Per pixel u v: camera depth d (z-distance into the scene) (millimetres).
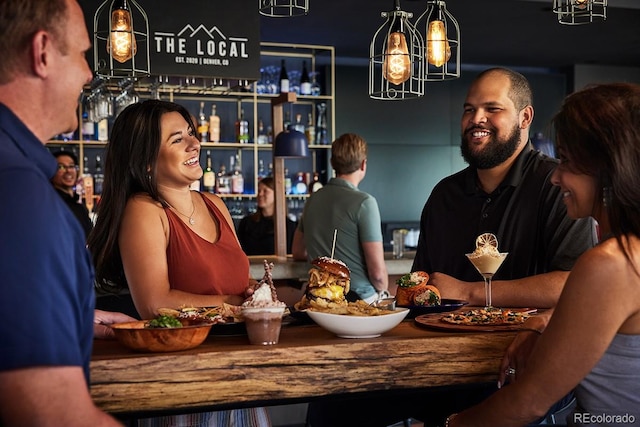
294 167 7812
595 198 1571
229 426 2105
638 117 1502
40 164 1191
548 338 1545
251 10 4855
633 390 1528
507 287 2303
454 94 8328
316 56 7812
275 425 4176
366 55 8086
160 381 1558
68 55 1227
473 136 2537
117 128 2273
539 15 6387
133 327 1679
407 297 2209
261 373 1625
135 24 4602
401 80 2814
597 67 8734
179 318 1766
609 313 1479
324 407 2480
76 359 1129
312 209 4223
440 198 2740
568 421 1660
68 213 1182
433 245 2734
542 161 2564
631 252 1479
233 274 2332
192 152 2289
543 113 8672
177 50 4691
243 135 7391
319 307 1986
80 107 6727
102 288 2330
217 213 2418
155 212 2215
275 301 1728
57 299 1101
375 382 1711
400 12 2822
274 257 5008
